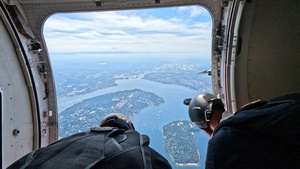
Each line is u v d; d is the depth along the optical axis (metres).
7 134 2.82
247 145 1.05
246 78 3.52
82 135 1.15
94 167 0.82
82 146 0.95
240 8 3.06
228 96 3.62
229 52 3.45
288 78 3.45
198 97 1.91
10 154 2.87
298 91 3.48
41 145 3.64
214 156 1.18
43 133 3.72
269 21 3.12
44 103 3.80
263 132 1.02
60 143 1.03
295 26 3.11
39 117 3.56
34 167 0.83
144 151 0.97
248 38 3.29
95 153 0.90
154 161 0.97
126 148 0.95
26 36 3.38
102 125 1.37
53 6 3.40
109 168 0.83
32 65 3.46
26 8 3.37
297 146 0.92
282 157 0.95
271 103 1.13
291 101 1.04
